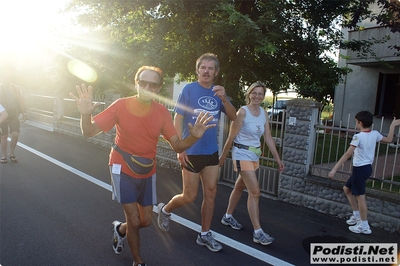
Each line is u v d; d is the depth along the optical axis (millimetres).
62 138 10859
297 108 5320
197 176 3545
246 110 3861
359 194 4242
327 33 9117
